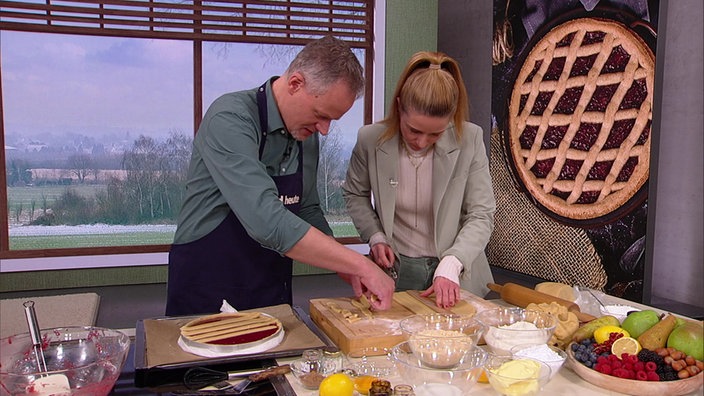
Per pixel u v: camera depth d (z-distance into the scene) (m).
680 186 4.12
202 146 1.65
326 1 5.34
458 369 1.11
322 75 1.54
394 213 2.13
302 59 1.58
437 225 2.04
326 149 5.57
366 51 5.45
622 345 1.34
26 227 5.05
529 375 1.13
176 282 1.84
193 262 1.81
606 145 3.75
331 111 1.59
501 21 4.76
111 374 1.14
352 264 1.53
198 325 1.48
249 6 5.24
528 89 4.45
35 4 4.68
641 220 3.52
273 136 1.72
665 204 4.25
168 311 1.86
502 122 4.78
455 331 1.30
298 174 1.87
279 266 1.89
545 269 4.39
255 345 1.37
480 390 1.25
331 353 1.33
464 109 1.94
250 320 1.52
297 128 1.70
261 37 5.20
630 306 1.84
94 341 1.29
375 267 1.56
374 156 2.07
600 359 1.29
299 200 1.91
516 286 1.89
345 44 1.59
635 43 3.51
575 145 4.01
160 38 4.98
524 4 4.48
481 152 2.09
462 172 2.03
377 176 2.06
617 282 3.71
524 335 1.33
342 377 1.13
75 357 1.26
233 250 1.80
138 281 5.08
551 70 4.21
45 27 4.76
